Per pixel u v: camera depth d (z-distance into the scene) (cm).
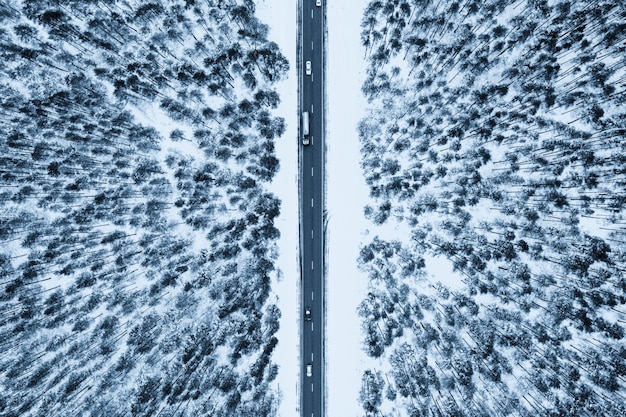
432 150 6119
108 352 5575
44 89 6012
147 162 5997
